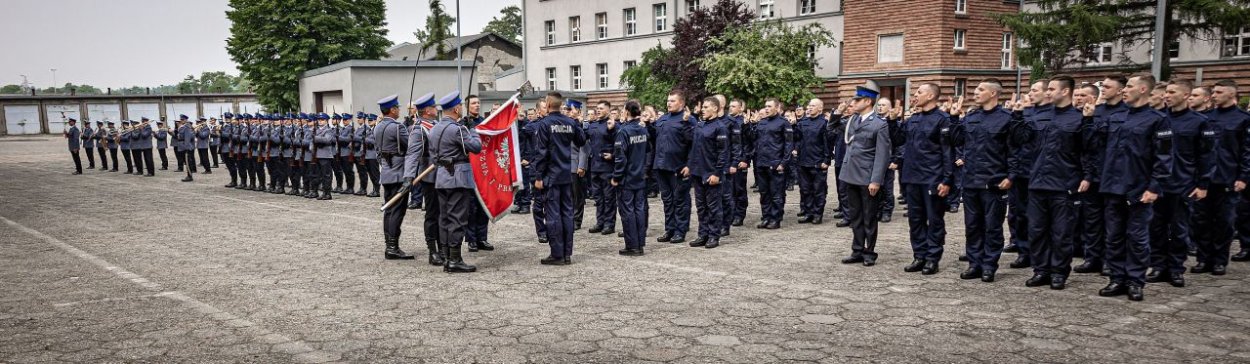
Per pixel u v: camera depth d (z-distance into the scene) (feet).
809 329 18.79
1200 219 24.59
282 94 143.13
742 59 92.89
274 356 17.08
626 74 113.60
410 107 46.16
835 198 49.57
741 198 37.45
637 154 28.94
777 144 36.17
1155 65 50.62
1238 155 24.32
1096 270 24.97
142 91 252.42
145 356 17.16
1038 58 71.56
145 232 36.68
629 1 132.05
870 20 98.43
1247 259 26.96
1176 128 22.91
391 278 25.29
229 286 24.22
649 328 19.02
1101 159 21.72
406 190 27.50
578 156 36.17
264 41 141.08
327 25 145.18
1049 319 19.38
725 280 24.45
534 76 152.15
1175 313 19.83
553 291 23.11
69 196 55.57
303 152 53.16
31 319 20.36
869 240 26.73
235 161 62.34
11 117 217.97
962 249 29.78
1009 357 16.52
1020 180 25.48
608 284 24.02
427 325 19.44
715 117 31.09
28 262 28.84
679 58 103.35
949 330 18.54
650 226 37.50
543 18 148.25
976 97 23.95
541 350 17.35
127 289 23.90
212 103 240.32
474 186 26.50
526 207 42.14
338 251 30.78
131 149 76.28
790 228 36.68
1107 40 68.49
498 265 27.48
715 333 18.54
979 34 95.14
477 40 178.40
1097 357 16.43
